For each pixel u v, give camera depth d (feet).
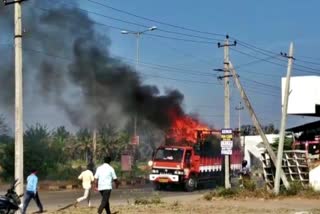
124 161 145.79
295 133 132.16
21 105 61.57
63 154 155.74
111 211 60.39
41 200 85.51
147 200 72.38
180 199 80.38
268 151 86.22
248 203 70.64
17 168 60.54
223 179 124.16
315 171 83.41
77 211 62.59
